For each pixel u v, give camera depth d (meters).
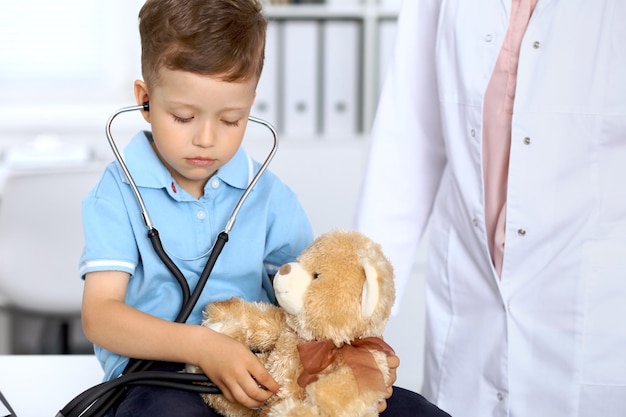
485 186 1.60
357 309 1.12
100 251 1.26
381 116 1.75
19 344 3.08
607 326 1.54
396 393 1.29
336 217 3.37
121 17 3.76
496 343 1.61
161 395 1.19
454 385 1.67
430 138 1.75
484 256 1.60
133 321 1.20
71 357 1.70
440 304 1.71
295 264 1.16
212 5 1.19
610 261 1.54
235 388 1.14
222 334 1.18
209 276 1.31
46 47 3.75
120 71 3.80
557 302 1.56
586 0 1.51
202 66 1.16
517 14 1.56
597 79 1.51
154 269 1.28
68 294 2.69
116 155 1.27
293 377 1.14
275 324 1.21
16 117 3.49
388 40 3.33
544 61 1.52
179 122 1.21
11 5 3.70
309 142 3.33
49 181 2.64
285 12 3.30
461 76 1.59
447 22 1.62
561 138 1.53
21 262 2.66
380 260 1.15
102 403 1.23
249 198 1.37
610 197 1.53
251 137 3.33
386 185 1.75
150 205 1.30
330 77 3.36
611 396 1.56
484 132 1.59
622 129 1.51
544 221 1.54
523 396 1.59
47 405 1.48
